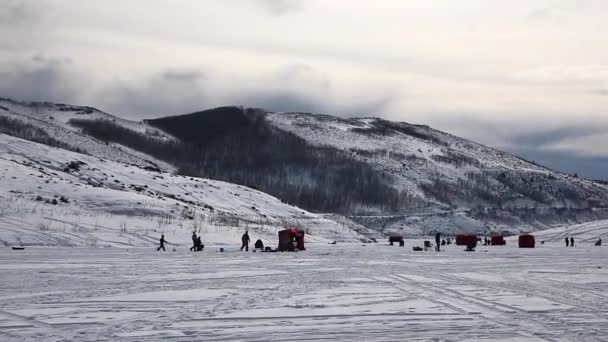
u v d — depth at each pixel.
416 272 27.86
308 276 25.33
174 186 85.00
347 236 82.06
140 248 45.16
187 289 20.31
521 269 30.44
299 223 83.00
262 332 13.30
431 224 164.50
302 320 14.76
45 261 30.48
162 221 56.72
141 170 91.06
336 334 13.15
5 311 15.63
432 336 12.97
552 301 18.11
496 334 13.18
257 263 32.34
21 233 44.81
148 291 19.69
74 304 16.86
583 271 29.39
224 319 14.81
